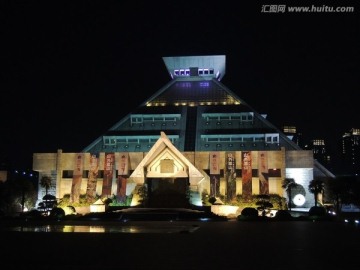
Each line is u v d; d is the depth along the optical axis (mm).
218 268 21391
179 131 137375
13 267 21594
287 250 28953
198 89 153125
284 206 107125
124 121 141750
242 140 132625
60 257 25234
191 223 65875
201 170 104625
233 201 103938
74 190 112438
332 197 108812
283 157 117188
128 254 26609
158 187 97312
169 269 21062
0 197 94875
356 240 36344
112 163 112188
